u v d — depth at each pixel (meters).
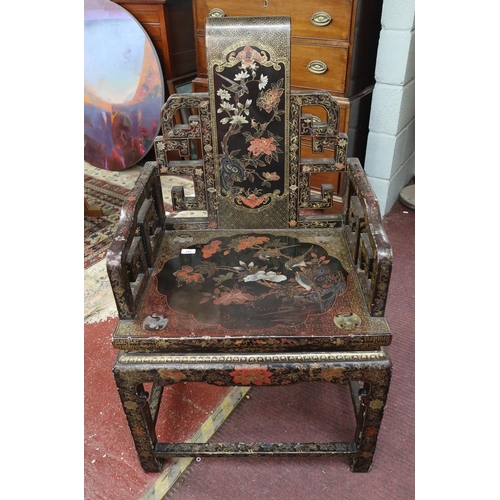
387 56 2.02
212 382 1.02
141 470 1.25
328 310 1.05
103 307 1.86
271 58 1.16
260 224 1.38
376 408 1.06
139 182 1.19
